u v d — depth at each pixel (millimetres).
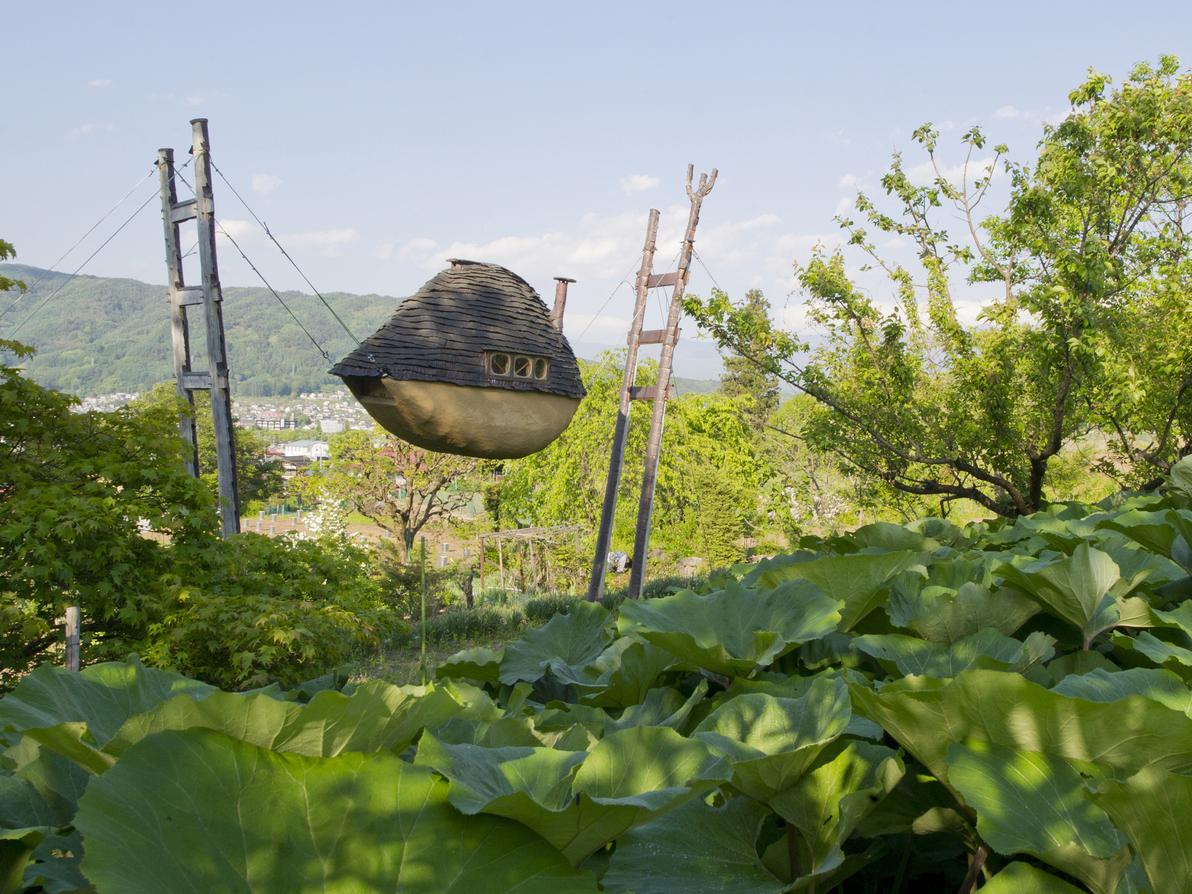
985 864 800
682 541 20641
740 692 1091
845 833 735
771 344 10945
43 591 6609
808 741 869
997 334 10461
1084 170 9672
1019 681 670
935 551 1960
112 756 682
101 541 6887
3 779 757
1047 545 1841
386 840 614
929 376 11680
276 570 8211
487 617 13273
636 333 13141
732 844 809
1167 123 9352
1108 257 9453
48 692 861
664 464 20688
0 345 7664
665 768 724
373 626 8461
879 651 1168
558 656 1501
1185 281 10648
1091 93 9734
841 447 11273
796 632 1278
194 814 600
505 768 719
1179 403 10039
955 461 10586
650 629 1206
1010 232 10039
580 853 677
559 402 7871
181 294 10336
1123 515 1875
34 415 7688
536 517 21406
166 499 7676
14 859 655
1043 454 10156
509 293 8000
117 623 7285
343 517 20391
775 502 20156
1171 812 580
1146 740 663
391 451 20031
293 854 604
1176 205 10352
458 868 610
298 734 695
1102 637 1322
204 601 6805
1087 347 8984
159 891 563
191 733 625
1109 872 623
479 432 7449
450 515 21062
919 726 727
